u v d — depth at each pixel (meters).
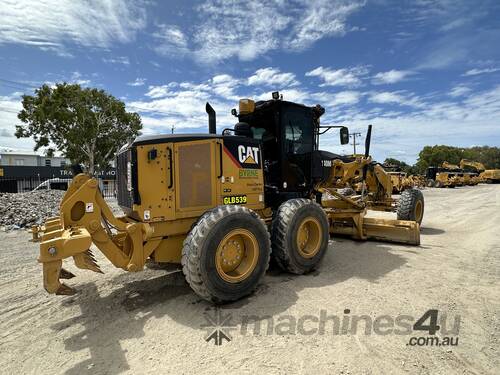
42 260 2.84
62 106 24.42
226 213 3.56
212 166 4.09
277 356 2.61
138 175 3.64
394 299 3.68
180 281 4.44
